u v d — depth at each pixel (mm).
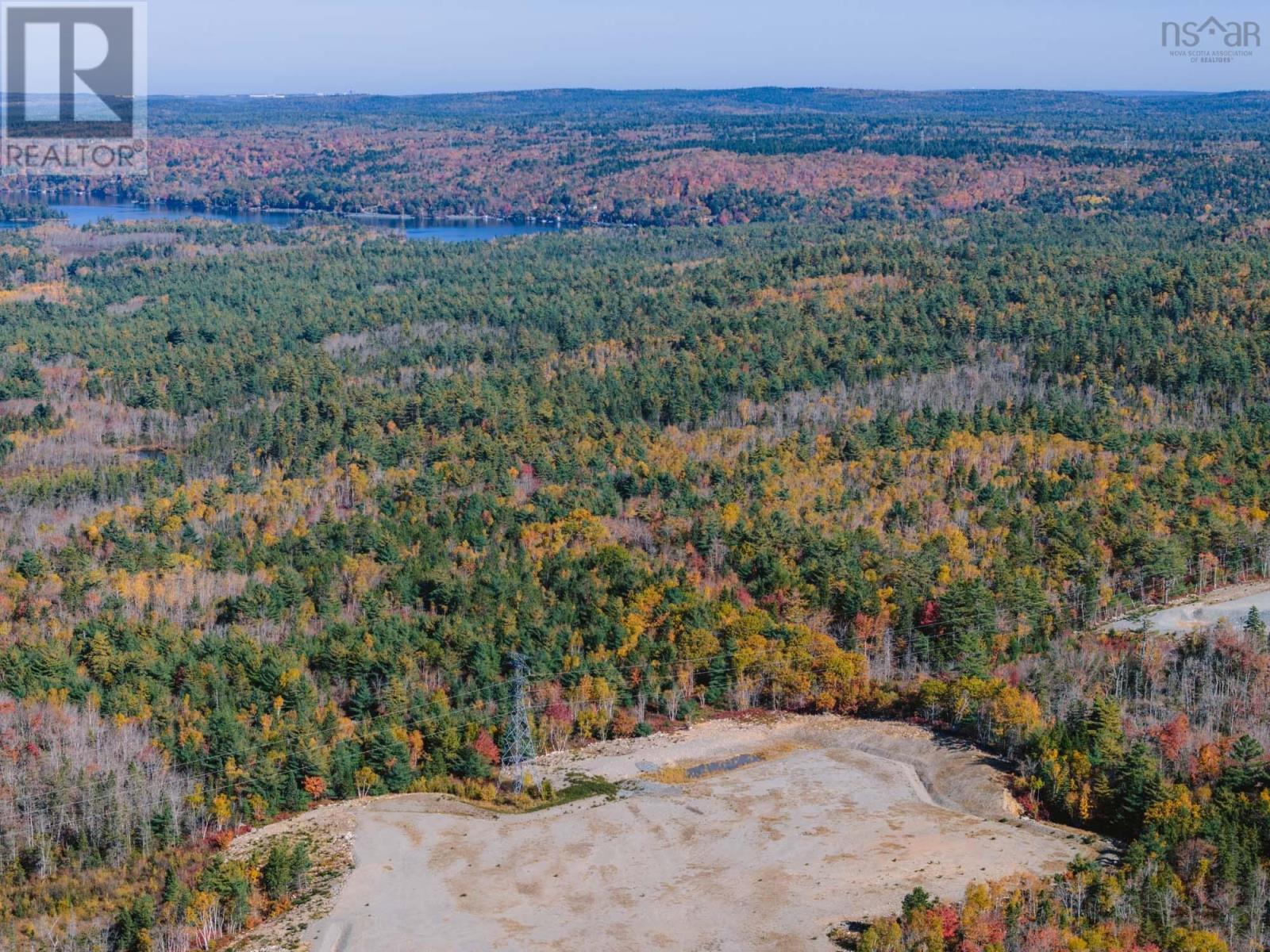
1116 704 142500
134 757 144875
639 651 167875
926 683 157750
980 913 109875
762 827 134875
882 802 139625
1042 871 121750
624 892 123500
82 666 164375
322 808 142875
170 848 134875
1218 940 103625
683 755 153500
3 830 134500
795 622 174625
